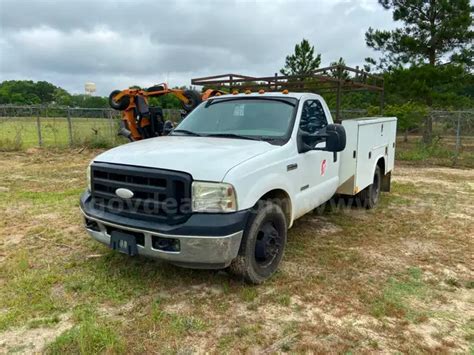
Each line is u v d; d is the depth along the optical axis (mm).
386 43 20078
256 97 4969
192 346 2926
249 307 3490
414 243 5324
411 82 18312
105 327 3066
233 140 4207
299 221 6234
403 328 3258
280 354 2871
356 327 3242
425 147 15500
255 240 3734
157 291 3732
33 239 5066
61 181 9250
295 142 4336
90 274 4012
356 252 4910
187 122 5070
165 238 3350
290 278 4098
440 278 4250
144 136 7102
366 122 5941
